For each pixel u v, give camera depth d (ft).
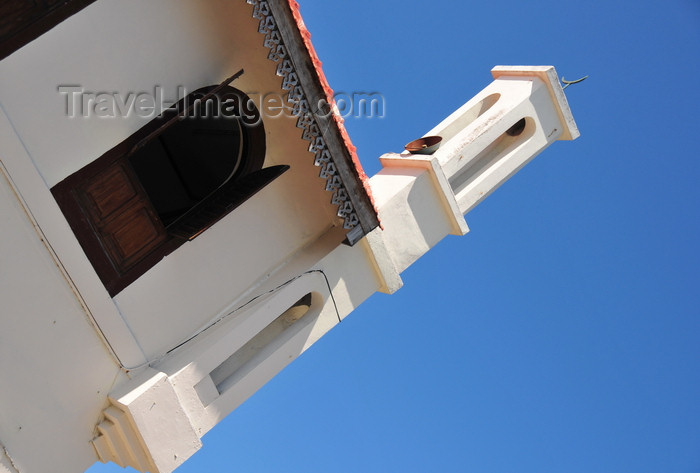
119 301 32.83
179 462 32.96
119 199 31.91
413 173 38.11
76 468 33.60
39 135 29.76
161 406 32.42
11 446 31.78
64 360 32.17
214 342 33.53
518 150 40.42
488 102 41.78
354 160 33.76
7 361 31.04
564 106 40.73
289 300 35.06
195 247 34.06
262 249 35.78
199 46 32.19
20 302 30.73
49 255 30.89
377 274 37.52
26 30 28.50
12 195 29.76
